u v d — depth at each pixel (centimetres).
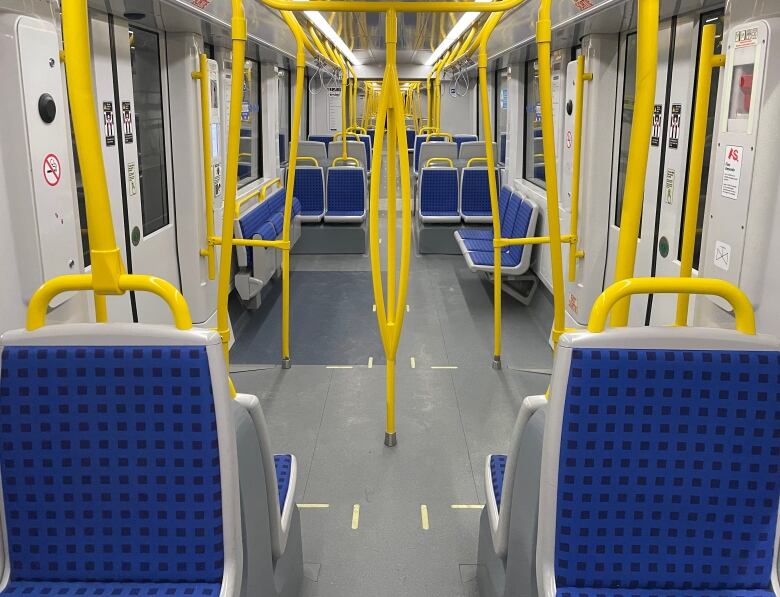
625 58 450
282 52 647
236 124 263
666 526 176
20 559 178
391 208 347
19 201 232
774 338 170
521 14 488
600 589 179
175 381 169
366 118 1636
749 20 228
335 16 484
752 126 224
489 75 1030
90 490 174
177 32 446
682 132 357
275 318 613
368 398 447
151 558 177
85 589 176
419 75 1245
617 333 170
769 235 223
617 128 465
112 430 171
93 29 335
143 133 424
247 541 189
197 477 173
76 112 159
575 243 484
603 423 171
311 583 272
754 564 178
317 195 877
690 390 169
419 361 511
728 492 174
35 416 171
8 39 223
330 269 789
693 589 180
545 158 268
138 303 394
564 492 175
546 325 589
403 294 361
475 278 747
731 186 239
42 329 170
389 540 300
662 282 173
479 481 349
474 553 292
